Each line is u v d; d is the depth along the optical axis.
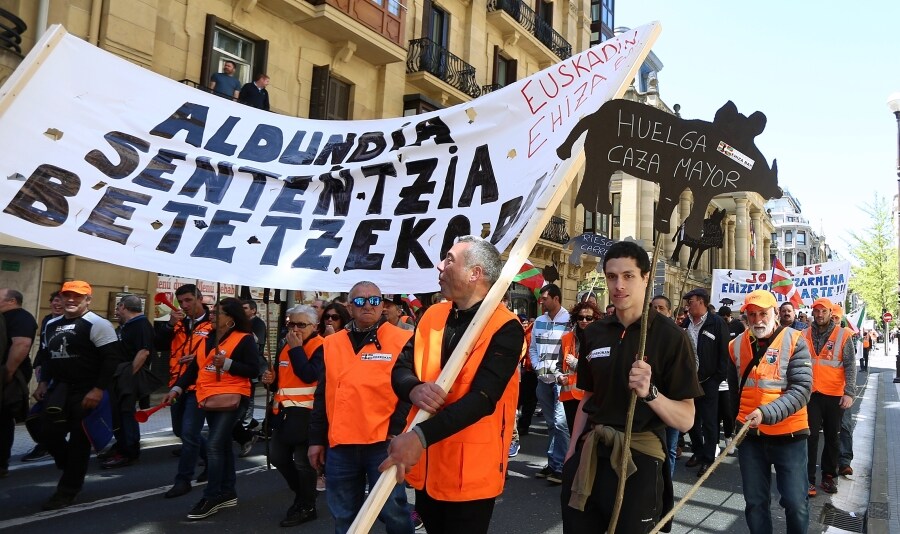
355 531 1.92
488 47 20.48
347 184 4.07
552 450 6.43
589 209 2.14
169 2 11.46
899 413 11.91
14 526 4.71
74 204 3.46
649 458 2.47
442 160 3.91
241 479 6.29
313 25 13.91
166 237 3.64
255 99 12.00
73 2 9.91
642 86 32.06
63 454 5.35
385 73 16.09
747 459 3.89
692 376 2.48
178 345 6.84
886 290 35.38
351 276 3.83
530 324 9.20
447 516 2.46
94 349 5.15
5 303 5.49
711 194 2.23
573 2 25.27
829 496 6.13
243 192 4.00
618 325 2.67
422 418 2.18
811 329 6.49
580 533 2.57
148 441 8.00
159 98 3.97
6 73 8.66
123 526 4.78
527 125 3.70
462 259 2.59
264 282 3.75
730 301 12.70
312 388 4.88
